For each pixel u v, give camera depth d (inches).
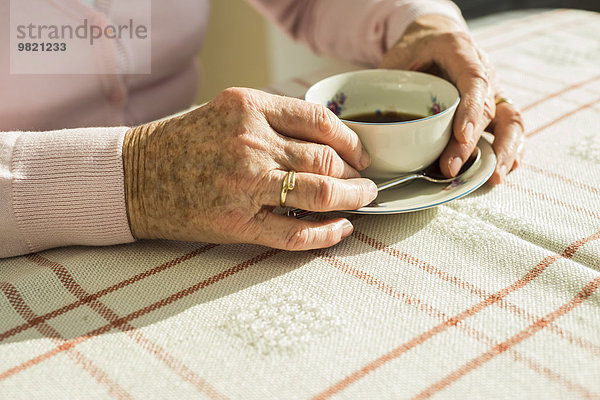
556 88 32.1
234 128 24.5
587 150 28.0
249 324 22.5
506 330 21.9
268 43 67.8
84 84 33.0
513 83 32.7
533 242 24.5
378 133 25.3
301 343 21.9
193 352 21.9
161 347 22.0
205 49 65.1
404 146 25.5
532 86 32.3
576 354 21.3
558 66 33.9
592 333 21.7
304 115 24.8
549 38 36.8
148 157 24.9
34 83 31.4
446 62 29.1
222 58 66.7
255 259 24.5
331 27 35.9
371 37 34.0
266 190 24.1
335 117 25.1
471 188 25.4
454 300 22.8
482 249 24.2
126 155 25.1
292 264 24.3
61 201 24.8
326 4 36.1
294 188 24.1
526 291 22.9
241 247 25.1
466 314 22.4
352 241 24.9
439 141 25.9
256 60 68.7
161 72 36.1
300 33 38.7
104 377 21.4
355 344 21.8
